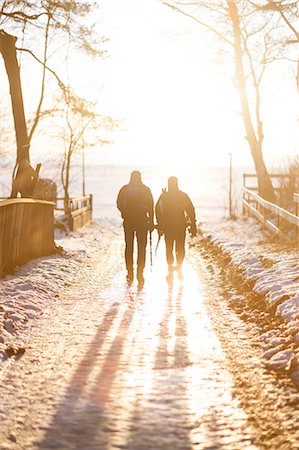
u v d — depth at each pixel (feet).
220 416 18.62
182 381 21.93
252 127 92.79
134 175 45.06
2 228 42.80
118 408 19.21
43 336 28.48
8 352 25.22
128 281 45.47
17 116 61.21
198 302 37.22
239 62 91.40
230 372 23.00
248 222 87.66
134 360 24.56
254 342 27.17
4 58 61.00
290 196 83.82
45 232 57.98
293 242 54.34
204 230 88.07
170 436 17.08
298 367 22.71
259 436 17.16
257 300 35.27
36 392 20.70
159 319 32.24
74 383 21.63
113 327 30.37
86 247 69.87
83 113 73.20
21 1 62.75
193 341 27.66
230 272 47.34
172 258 49.01
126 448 16.28
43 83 86.69
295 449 16.33
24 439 16.88
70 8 63.26
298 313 28.91
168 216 48.39
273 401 19.93
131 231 44.88
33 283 40.96
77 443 16.61
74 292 40.73
